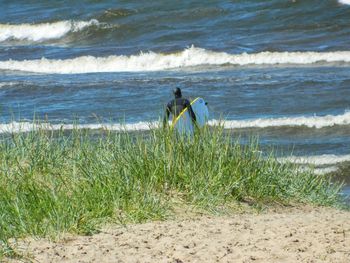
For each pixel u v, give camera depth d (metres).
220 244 29.02
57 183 36.62
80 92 90.88
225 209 37.25
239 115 78.69
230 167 40.09
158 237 30.30
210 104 83.56
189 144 40.22
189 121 47.91
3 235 29.62
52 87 93.44
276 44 118.38
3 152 40.88
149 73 107.75
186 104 50.66
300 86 91.25
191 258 27.14
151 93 89.31
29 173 37.72
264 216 36.31
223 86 92.38
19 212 31.78
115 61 115.69
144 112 79.31
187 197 37.34
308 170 47.28
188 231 31.39
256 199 40.25
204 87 92.06
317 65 107.44
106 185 35.75
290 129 73.00
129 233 30.97
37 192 34.25
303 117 75.88
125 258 27.22
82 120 75.94
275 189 41.69
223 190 38.78
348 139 69.81
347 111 79.19
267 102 83.81
